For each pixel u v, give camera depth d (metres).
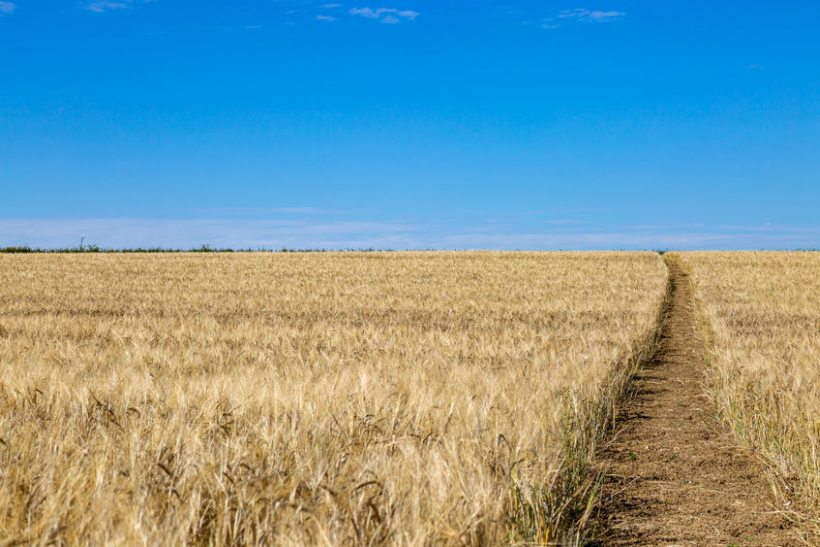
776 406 8.44
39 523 3.90
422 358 13.23
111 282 39.25
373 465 5.13
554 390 9.12
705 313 23.25
